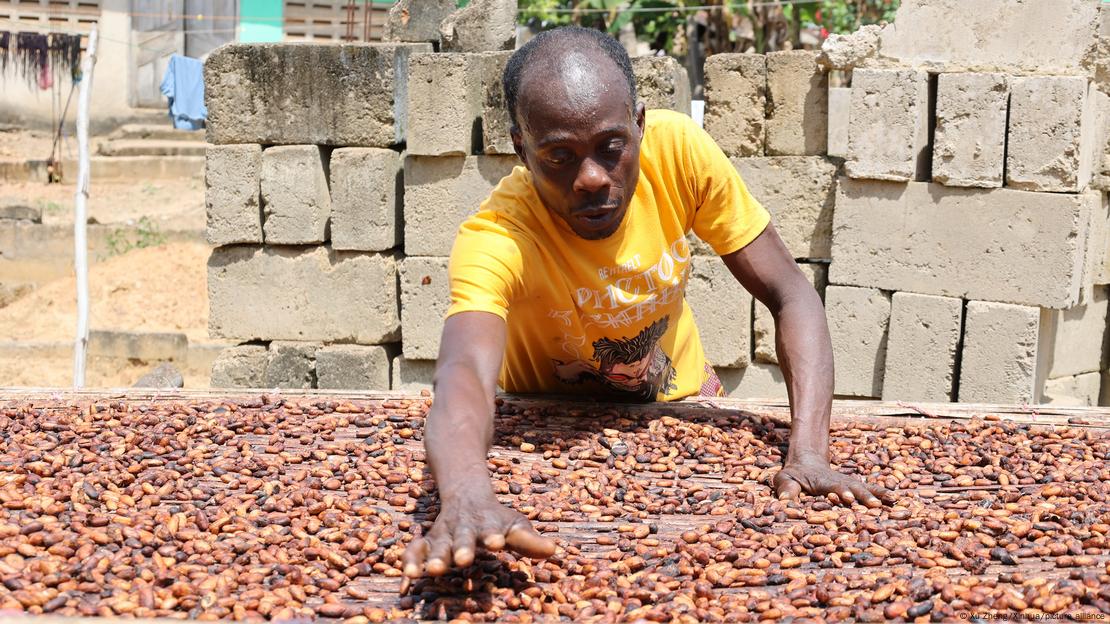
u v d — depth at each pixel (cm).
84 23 1462
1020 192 534
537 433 338
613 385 359
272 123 597
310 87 591
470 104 579
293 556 252
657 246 314
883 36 558
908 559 246
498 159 577
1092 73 539
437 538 220
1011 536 256
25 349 938
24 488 296
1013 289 541
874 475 307
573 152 268
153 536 261
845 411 377
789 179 579
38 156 1390
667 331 357
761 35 984
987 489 298
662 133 307
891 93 548
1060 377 617
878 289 569
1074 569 238
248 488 298
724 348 585
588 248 307
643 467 315
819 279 585
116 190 1338
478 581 236
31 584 233
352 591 236
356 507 281
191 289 1101
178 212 1255
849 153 560
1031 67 540
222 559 251
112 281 1100
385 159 589
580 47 271
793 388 315
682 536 264
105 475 303
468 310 285
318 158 596
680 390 375
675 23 1009
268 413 371
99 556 248
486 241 293
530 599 229
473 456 240
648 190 306
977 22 545
